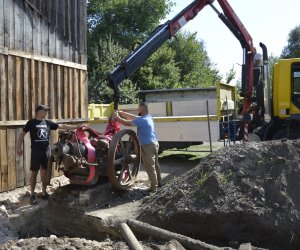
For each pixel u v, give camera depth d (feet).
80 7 34.17
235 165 20.52
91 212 21.97
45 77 29.94
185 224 19.29
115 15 109.81
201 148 46.57
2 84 25.96
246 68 40.57
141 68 92.43
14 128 26.99
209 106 44.70
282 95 34.37
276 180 19.08
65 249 16.78
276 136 35.12
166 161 41.01
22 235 21.84
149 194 25.25
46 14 29.99
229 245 18.07
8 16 26.35
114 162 23.13
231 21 39.65
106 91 78.07
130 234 18.45
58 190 23.15
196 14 35.70
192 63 123.85
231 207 18.47
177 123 37.52
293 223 17.43
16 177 27.17
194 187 20.40
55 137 30.96
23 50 27.71
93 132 24.41
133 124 25.30
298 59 33.73
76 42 33.73
